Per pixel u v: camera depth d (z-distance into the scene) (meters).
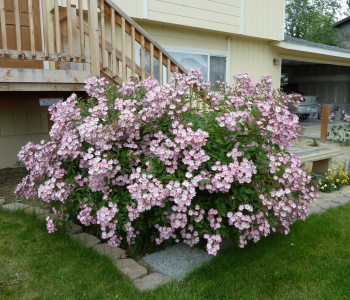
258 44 8.67
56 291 2.14
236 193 2.53
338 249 2.86
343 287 2.33
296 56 10.37
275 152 2.82
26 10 5.23
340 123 11.59
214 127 2.80
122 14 4.18
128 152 2.72
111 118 2.72
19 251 2.57
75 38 4.21
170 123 2.76
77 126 2.82
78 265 2.43
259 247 2.87
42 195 2.67
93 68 4.03
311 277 2.44
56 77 3.91
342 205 4.01
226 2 7.28
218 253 2.76
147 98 2.77
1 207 3.41
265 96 3.47
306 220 3.46
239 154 2.51
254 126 2.58
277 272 2.48
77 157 2.97
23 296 2.08
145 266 2.64
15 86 3.74
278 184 2.70
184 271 2.52
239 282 2.36
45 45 3.77
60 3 5.08
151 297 2.15
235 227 2.63
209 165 2.55
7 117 5.29
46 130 5.74
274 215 2.72
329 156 5.29
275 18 8.43
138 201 2.39
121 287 2.23
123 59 4.28
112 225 2.59
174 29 6.84
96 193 2.80
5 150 5.32
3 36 3.54
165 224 2.68
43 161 2.94
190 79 3.19
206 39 7.43
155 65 6.72
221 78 7.96
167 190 2.37
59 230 2.95
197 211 2.57
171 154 2.45
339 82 15.87
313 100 12.51
